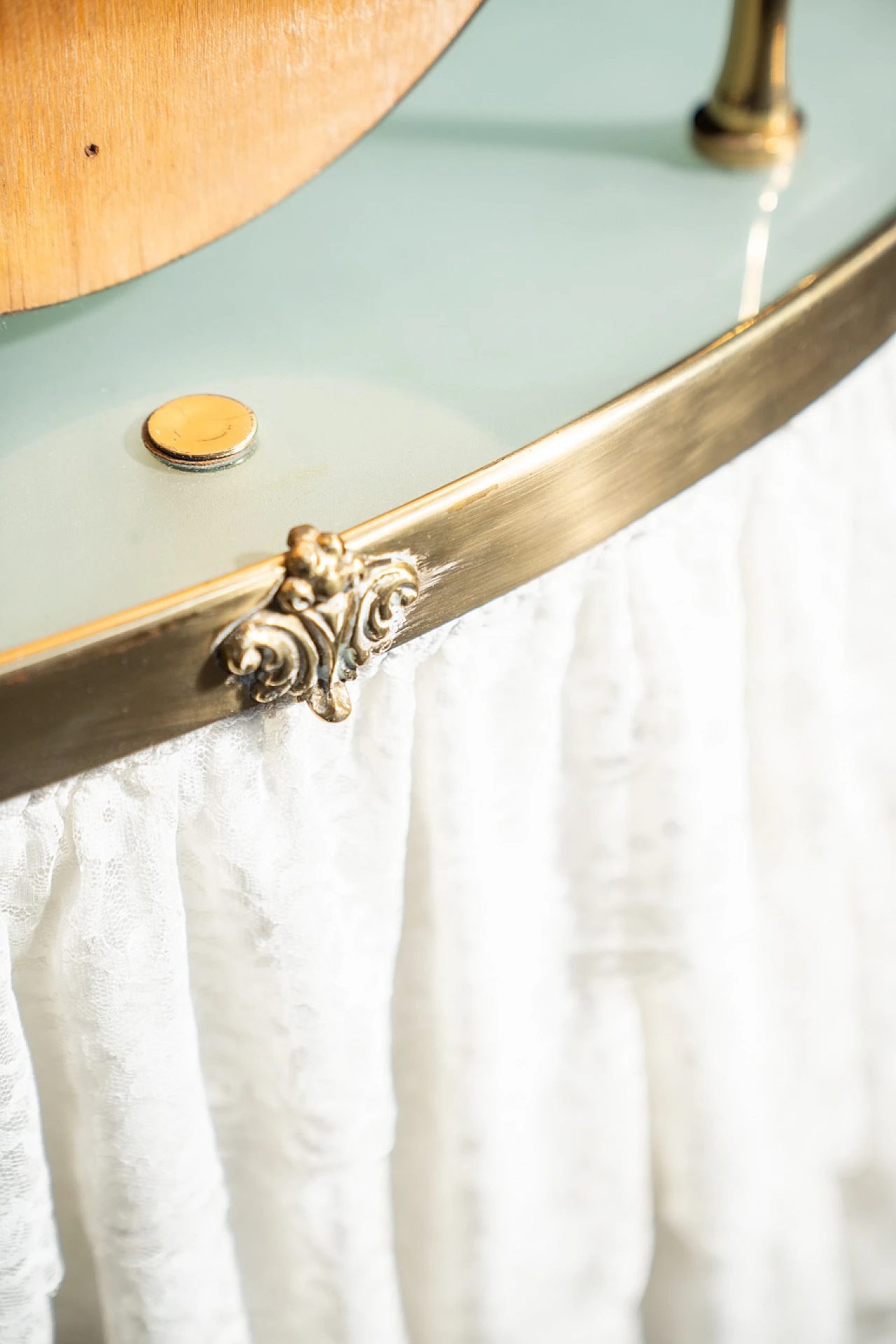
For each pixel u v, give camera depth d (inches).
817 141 20.1
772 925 20.1
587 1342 20.5
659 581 15.0
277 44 15.3
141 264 15.7
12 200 14.4
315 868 13.5
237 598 11.3
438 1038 16.7
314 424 13.7
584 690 15.4
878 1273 24.1
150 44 14.4
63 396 14.2
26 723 10.8
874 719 20.8
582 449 13.1
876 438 18.5
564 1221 19.7
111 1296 15.6
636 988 18.5
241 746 12.5
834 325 15.8
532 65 22.3
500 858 15.8
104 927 12.5
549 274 16.7
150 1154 14.1
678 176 19.1
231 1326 16.5
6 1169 13.1
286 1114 15.4
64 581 11.6
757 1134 19.7
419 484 12.9
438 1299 19.6
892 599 19.8
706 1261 20.8
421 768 14.4
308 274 16.6
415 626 12.8
